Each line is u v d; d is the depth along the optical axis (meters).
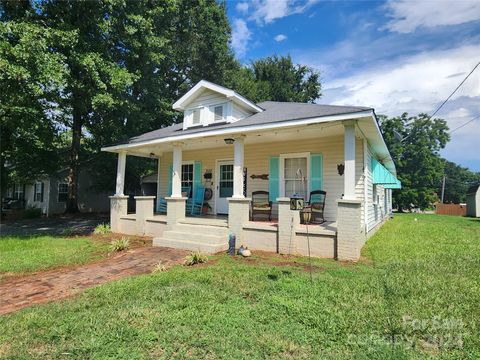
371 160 10.42
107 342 2.90
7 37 8.67
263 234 7.34
